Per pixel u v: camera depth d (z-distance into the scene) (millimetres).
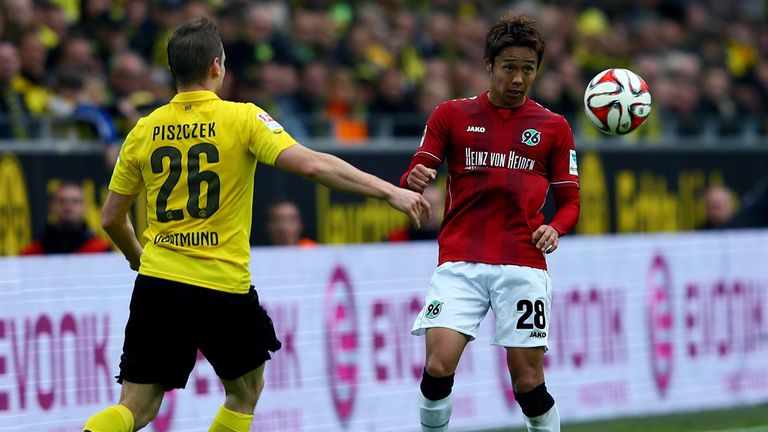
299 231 32844
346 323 25578
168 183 16891
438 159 18906
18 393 21391
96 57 36125
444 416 18766
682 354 30375
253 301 17297
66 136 30625
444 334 18422
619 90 19125
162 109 17156
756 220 38969
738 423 27859
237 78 37000
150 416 17266
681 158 42188
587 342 28625
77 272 22391
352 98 39469
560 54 48250
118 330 22938
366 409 25750
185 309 16828
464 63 45625
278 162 16500
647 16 55719
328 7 44531
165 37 37406
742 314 31719
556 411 19031
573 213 18500
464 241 18719
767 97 54656
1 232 28844
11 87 31891
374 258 26188
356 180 16406
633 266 29656
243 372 17500
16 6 33125
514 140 18578
